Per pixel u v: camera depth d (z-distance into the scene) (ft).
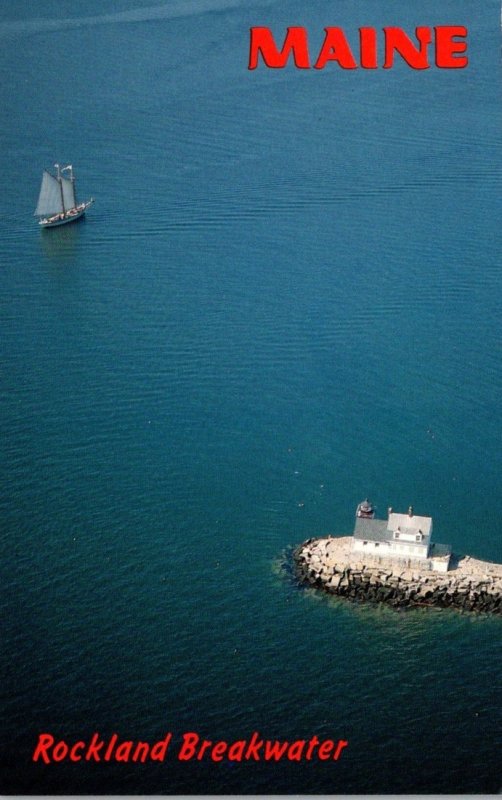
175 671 600.80
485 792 531.50
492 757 551.59
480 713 577.43
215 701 580.30
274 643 622.13
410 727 568.41
